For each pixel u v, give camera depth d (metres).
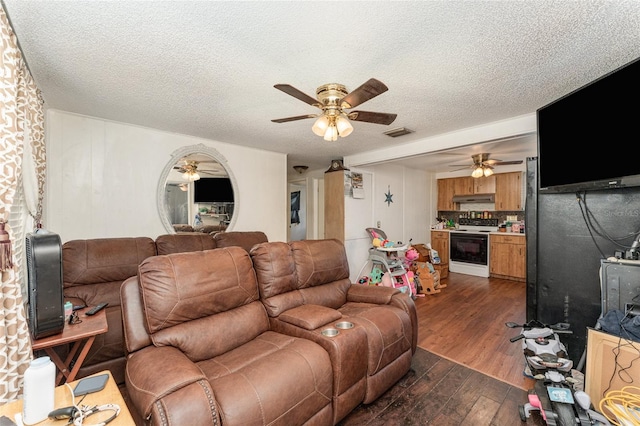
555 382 1.81
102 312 1.90
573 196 2.42
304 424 1.54
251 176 4.27
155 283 1.63
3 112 1.27
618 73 1.74
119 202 3.09
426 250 5.63
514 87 2.23
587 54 1.76
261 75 2.02
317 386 1.60
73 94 2.34
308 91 2.29
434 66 1.91
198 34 1.54
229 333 1.80
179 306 1.65
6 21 1.29
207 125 3.18
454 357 2.63
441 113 2.80
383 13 1.38
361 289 2.78
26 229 2.03
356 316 2.22
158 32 1.52
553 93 2.34
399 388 2.16
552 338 2.16
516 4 1.31
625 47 1.68
